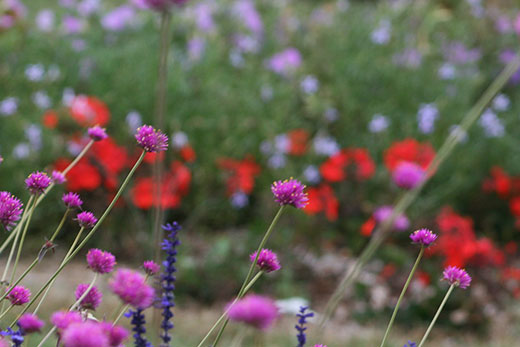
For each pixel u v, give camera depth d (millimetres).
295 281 4113
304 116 5535
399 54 5895
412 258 4039
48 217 4281
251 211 5000
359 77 5703
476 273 3834
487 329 3652
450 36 6473
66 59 5328
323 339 2916
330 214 4527
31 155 4324
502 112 5730
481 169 5219
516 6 6668
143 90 5066
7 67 5102
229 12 6504
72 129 4449
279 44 6508
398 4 6535
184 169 4465
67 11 6461
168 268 1511
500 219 5164
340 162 4738
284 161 4934
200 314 3309
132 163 4539
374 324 3631
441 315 3717
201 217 4852
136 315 1479
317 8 7438
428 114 5000
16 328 1613
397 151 4816
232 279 3957
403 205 2043
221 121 5082
